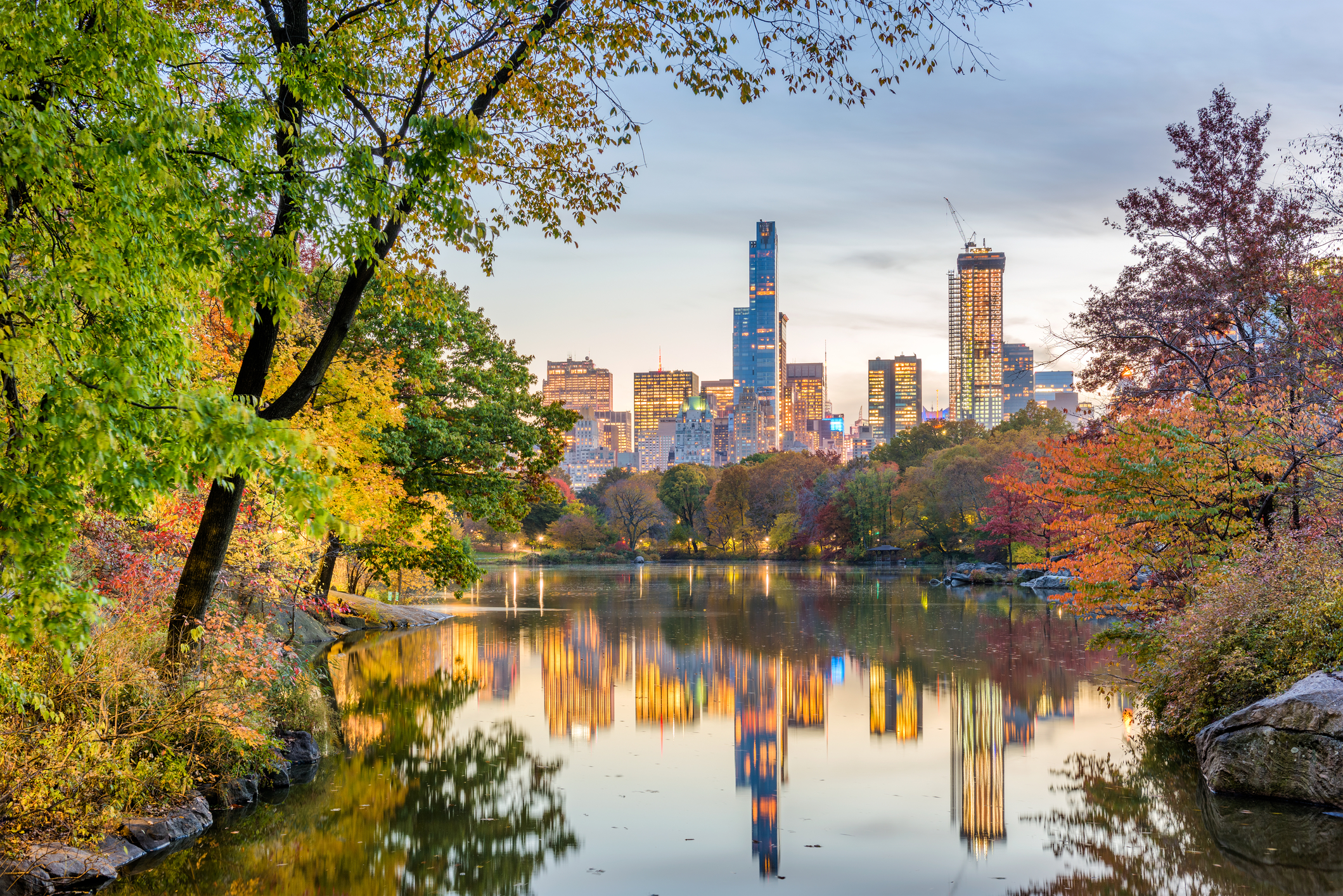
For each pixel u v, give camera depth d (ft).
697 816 36.58
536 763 44.91
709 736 50.98
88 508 23.18
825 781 41.63
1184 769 42.37
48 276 19.97
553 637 97.81
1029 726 52.54
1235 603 42.83
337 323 35.37
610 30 36.04
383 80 33.17
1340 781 34.78
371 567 113.09
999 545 238.68
